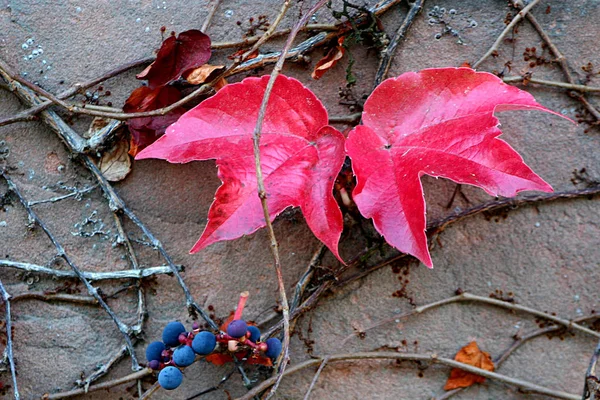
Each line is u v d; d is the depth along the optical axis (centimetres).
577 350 60
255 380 60
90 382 60
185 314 60
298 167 57
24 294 60
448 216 60
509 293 60
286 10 60
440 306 60
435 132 57
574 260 60
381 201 56
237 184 57
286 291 60
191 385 60
